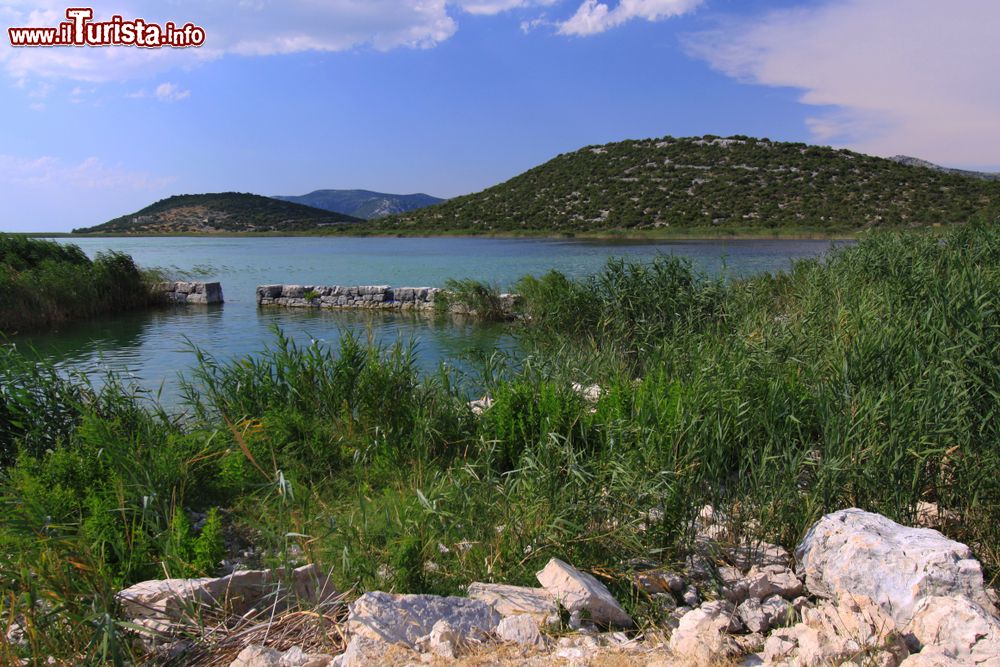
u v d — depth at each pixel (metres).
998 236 12.12
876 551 3.29
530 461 4.19
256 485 4.74
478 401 6.91
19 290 16.41
